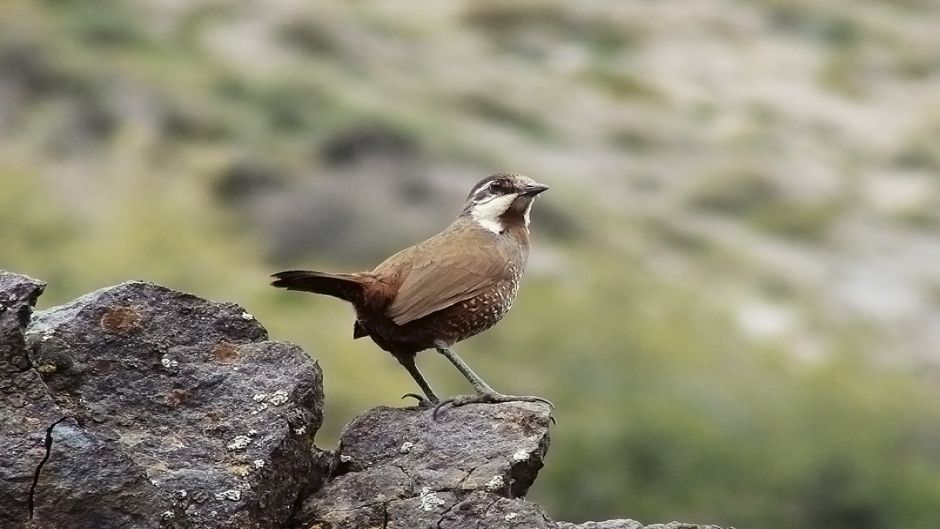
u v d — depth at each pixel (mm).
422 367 26969
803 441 26906
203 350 6164
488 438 6477
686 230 41656
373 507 6074
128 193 34312
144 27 46906
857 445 26656
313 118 42000
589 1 59031
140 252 30891
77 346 5961
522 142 45625
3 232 30516
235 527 5715
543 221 38125
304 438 6090
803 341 34656
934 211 45656
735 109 52375
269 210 36125
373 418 6645
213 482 5754
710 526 6461
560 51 55375
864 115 53875
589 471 24562
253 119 41719
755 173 45969
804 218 43531
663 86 53469
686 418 26219
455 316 7289
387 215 36188
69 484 5418
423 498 6102
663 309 32531
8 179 31688
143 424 5902
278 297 30562
